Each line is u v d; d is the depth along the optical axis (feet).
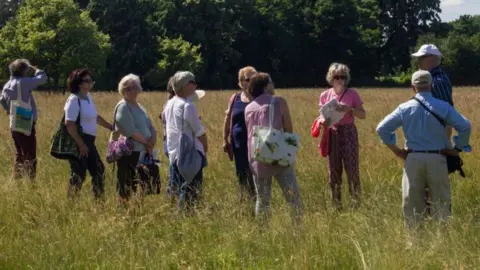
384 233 18.92
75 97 25.36
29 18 159.53
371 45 253.24
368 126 43.70
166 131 23.84
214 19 231.50
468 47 235.20
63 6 157.79
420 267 16.71
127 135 23.72
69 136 25.17
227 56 234.17
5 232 20.93
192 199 22.81
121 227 20.63
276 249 18.85
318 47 252.01
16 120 28.96
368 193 25.41
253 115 22.35
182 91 23.82
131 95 24.02
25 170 27.55
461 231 19.27
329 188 25.68
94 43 161.89
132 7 219.82
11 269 18.37
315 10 248.93
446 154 19.98
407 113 20.10
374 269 16.57
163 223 21.43
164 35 221.66
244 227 20.03
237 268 17.76
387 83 242.17
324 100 25.66
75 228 20.48
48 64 160.04
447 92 20.83
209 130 40.70
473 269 16.93
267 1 252.42
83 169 25.63
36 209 22.24
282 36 248.52
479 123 42.37
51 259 18.56
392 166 29.30
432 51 20.97
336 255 18.02
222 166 30.27
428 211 20.56
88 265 18.33
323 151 25.52
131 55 214.48
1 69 160.56
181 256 18.67
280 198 24.25
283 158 21.65
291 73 253.85
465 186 25.46
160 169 29.86
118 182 24.08
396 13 279.28
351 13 248.32
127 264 18.06
